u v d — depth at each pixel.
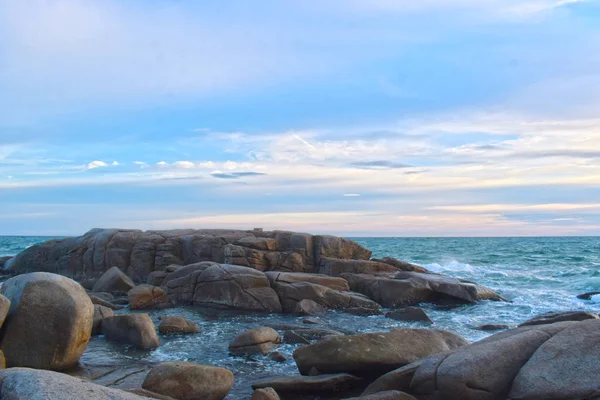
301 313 19.72
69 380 5.90
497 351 8.62
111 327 14.80
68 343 10.77
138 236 29.12
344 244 27.45
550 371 7.86
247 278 21.20
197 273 22.11
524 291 26.39
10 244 79.06
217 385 9.72
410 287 22.41
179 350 13.79
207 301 21.42
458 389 8.34
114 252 28.67
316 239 27.41
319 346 11.08
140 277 28.08
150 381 9.40
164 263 28.08
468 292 22.69
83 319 11.05
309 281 22.06
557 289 27.33
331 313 20.02
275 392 9.34
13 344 10.36
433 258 50.50
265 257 26.08
